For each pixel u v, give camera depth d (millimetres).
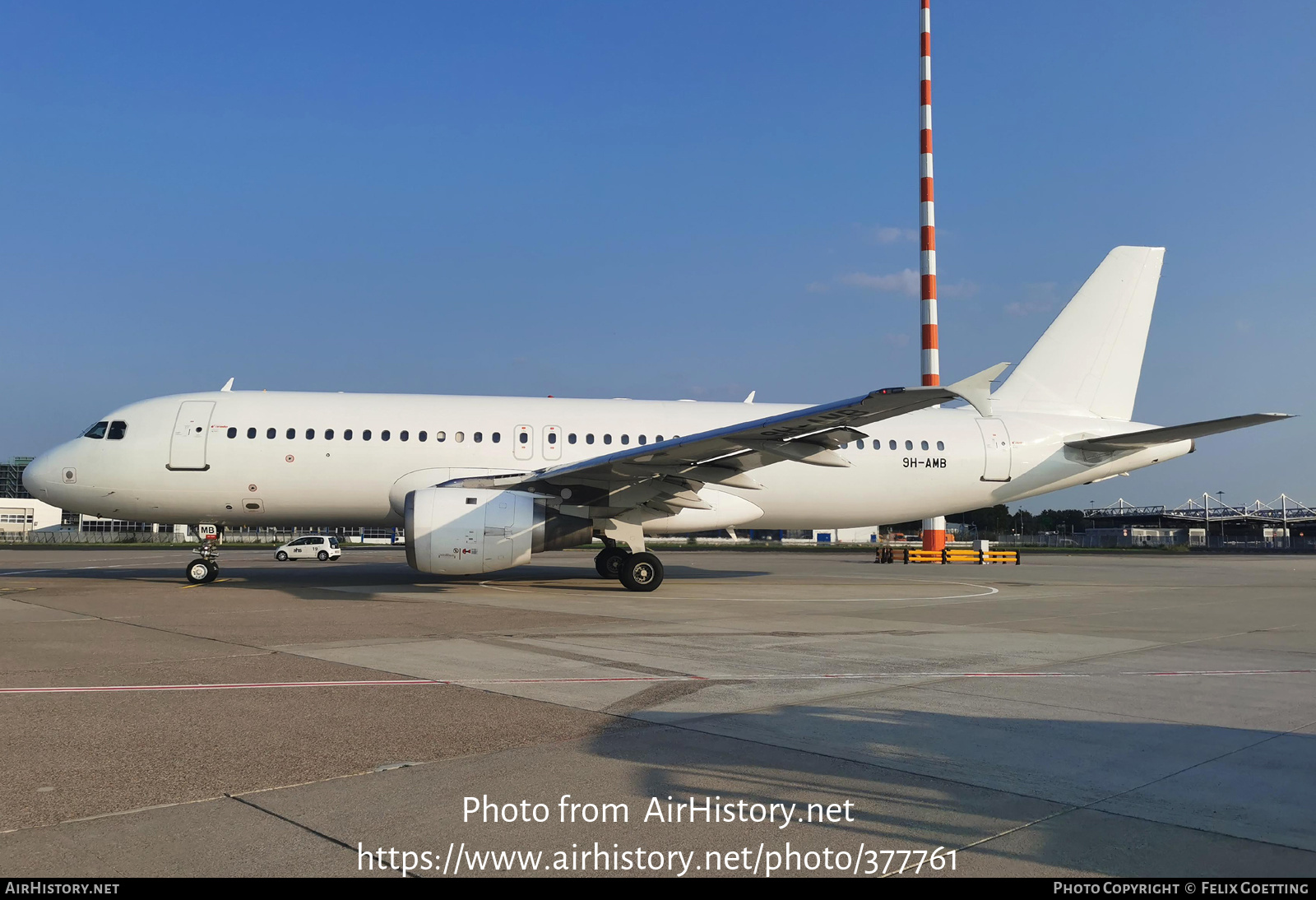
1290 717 7422
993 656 10617
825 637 12180
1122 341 24875
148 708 7355
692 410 22781
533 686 8367
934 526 40562
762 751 6184
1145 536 102938
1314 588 23484
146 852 4266
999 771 5773
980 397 14328
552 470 20453
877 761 5969
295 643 11055
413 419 21000
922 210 36625
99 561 37625
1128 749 6348
